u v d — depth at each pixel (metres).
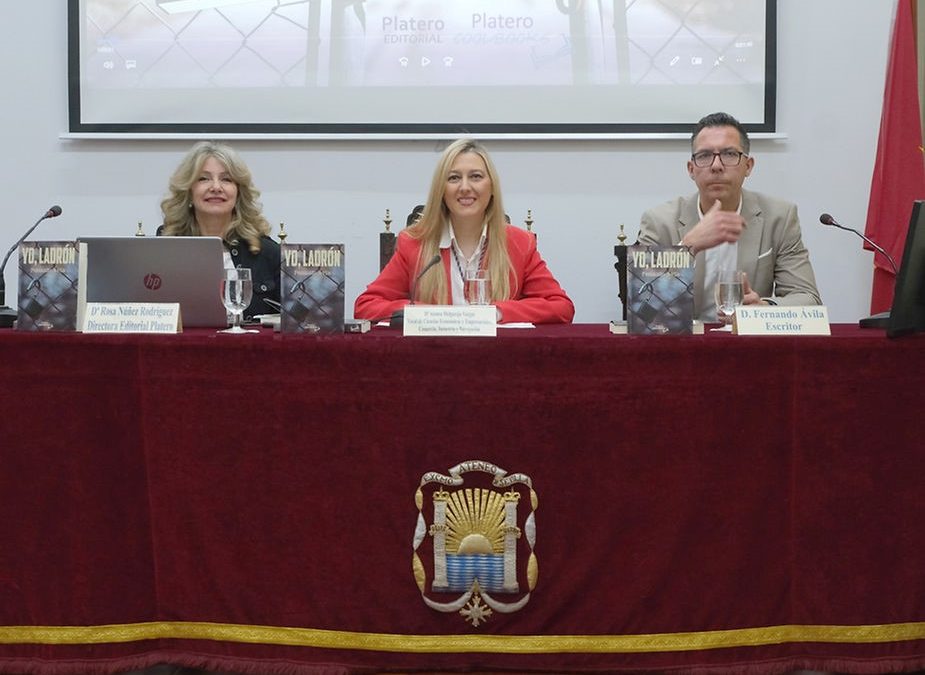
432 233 2.66
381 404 1.85
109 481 1.88
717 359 1.83
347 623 1.87
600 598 1.86
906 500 1.85
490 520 1.85
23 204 4.00
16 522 1.89
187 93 3.91
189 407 1.87
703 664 1.85
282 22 3.90
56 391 1.88
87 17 3.90
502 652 1.87
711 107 3.87
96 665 1.88
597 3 3.86
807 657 1.86
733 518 1.85
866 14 3.86
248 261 3.03
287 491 1.87
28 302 1.97
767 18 3.83
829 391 1.83
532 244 2.75
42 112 3.97
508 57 3.88
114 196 3.99
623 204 3.93
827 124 3.90
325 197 3.96
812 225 3.93
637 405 1.83
